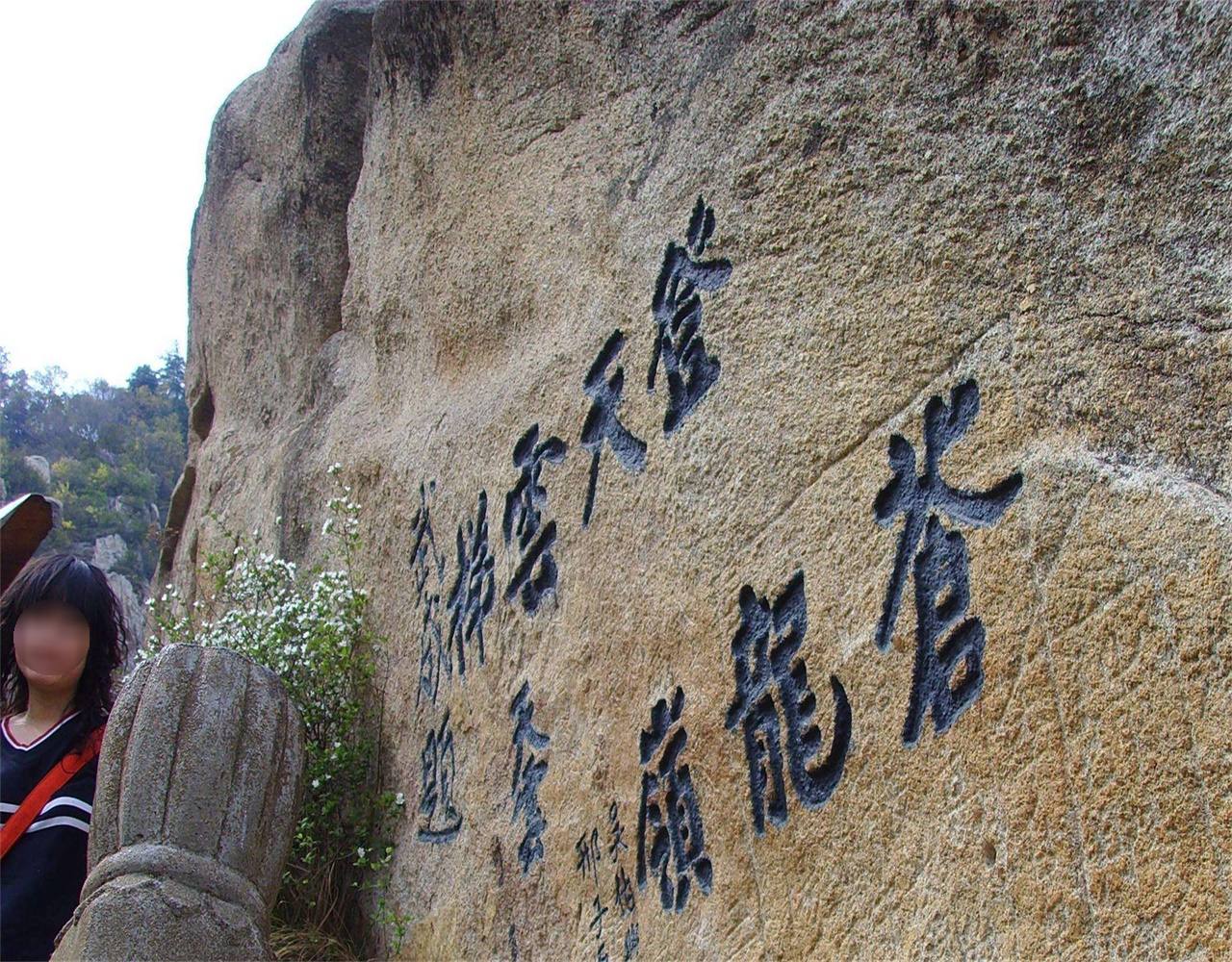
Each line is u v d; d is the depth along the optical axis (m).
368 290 5.41
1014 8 2.48
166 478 33.88
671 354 3.21
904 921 2.24
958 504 2.35
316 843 4.41
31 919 2.75
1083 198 2.31
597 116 3.81
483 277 4.28
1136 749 1.95
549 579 3.57
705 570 2.91
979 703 2.20
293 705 3.10
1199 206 2.15
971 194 2.49
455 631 4.07
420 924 3.92
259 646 4.61
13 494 28.52
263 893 2.88
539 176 4.04
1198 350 2.09
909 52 2.69
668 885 2.86
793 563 2.68
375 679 4.60
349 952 4.20
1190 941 1.81
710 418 3.02
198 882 2.72
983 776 2.16
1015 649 2.17
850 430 2.62
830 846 2.44
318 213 6.20
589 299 3.63
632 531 3.22
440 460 4.32
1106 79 2.31
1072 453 2.19
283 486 5.65
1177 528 1.98
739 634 2.78
